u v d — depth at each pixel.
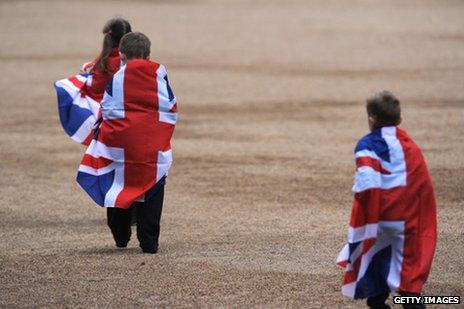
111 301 28.67
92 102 38.44
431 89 84.19
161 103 34.66
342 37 122.44
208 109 76.62
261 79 92.19
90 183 34.59
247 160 56.94
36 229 40.94
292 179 51.44
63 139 65.62
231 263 33.38
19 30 130.88
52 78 93.94
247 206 45.06
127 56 35.03
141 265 33.09
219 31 130.12
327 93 83.62
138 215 35.19
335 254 34.75
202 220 42.16
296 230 39.53
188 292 29.55
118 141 34.50
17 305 28.42
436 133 64.25
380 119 25.17
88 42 118.88
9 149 61.81
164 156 34.69
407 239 24.69
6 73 97.25
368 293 24.81
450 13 145.50
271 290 29.69
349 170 53.59
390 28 129.88
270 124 69.50
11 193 49.16
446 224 39.88
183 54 109.81
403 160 24.83
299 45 116.31
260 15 146.50
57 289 30.11
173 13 148.88
